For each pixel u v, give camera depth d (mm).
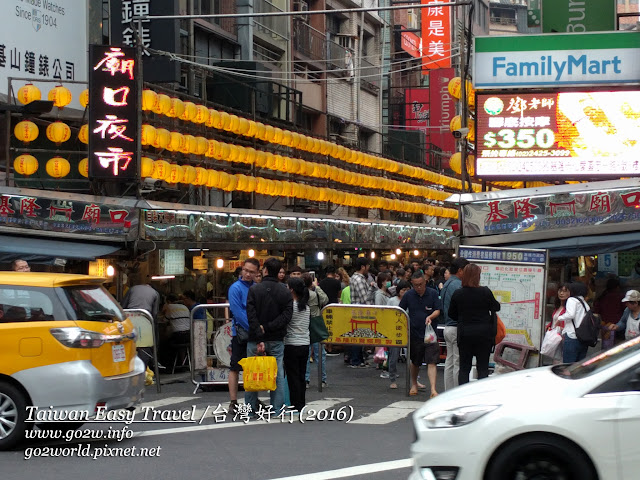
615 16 19828
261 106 25969
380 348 16375
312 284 15531
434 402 6652
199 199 23469
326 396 13859
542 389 6289
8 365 8758
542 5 20234
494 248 13984
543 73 18391
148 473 7926
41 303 8938
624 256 19891
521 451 6090
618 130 18141
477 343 11656
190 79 22328
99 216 16297
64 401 8742
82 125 17594
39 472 7930
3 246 15086
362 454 8828
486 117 18547
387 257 36312
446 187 34781
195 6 26531
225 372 14172
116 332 9289
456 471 6207
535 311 13836
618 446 5922
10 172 17969
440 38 41625
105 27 22031
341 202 26000
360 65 39938
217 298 21109
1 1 17703
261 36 30656
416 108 43000
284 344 11570
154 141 17188
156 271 19484
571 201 16875
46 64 19078
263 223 20875
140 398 9695
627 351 6680
